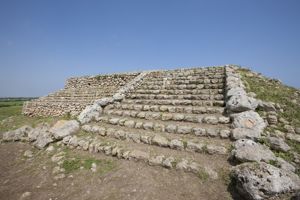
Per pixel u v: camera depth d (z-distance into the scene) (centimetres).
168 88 1009
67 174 472
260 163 360
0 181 477
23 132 800
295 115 605
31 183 456
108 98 920
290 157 424
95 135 663
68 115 892
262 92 780
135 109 838
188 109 718
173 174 424
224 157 451
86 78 1809
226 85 809
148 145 554
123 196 376
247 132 492
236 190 358
